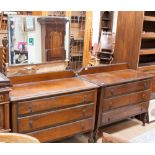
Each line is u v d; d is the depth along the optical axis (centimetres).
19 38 226
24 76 228
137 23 304
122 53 331
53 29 247
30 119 202
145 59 368
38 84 232
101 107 254
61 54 261
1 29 263
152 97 327
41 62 246
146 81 297
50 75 247
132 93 284
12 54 225
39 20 235
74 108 229
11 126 193
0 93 177
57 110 218
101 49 443
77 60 392
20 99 191
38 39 239
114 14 576
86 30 409
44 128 214
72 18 381
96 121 256
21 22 224
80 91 229
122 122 325
